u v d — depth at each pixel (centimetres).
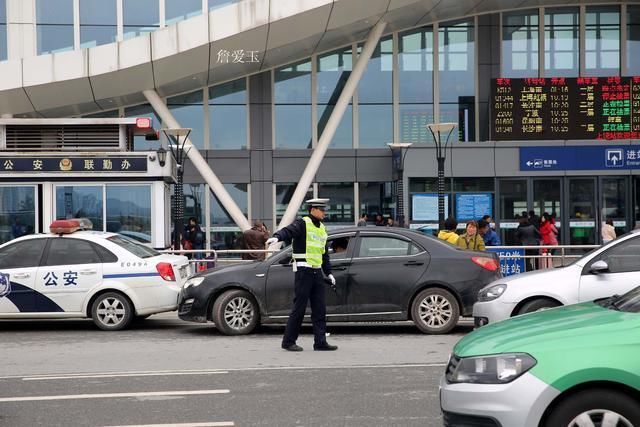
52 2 2431
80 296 1172
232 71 2453
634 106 2427
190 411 652
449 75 2605
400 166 2342
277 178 2559
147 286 1175
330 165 2564
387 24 2470
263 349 984
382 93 2597
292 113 2586
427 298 1089
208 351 975
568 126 2420
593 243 2433
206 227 2511
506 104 2419
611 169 2419
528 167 2422
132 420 625
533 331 494
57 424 616
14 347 1038
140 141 2428
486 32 2605
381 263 1090
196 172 2522
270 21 2148
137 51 2170
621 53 2622
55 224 1198
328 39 2434
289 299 1097
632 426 439
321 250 964
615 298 586
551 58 2619
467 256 1097
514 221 2431
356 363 873
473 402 464
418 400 681
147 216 1562
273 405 670
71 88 2228
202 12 2459
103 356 951
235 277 1105
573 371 445
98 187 1558
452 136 2592
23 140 1644
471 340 514
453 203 2431
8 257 1184
